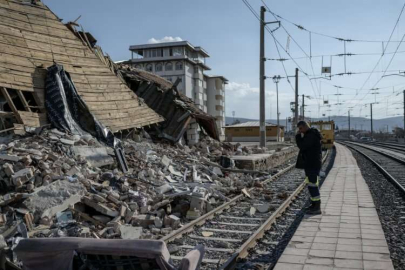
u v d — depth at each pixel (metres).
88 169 10.77
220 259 6.09
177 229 7.89
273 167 23.62
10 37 13.95
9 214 7.66
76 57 16.58
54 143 11.43
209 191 11.41
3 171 8.75
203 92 81.75
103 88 16.89
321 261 5.55
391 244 6.62
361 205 9.77
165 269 3.71
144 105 19.16
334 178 15.69
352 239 6.67
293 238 6.75
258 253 6.38
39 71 14.05
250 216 9.25
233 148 23.83
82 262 4.01
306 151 8.67
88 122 14.19
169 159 14.93
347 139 111.75
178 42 76.50
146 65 76.81
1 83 12.38
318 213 8.68
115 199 9.05
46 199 8.18
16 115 12.18
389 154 32.59
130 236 7.33
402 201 10.62
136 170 12.55
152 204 9.64
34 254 4.05
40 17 15.98
